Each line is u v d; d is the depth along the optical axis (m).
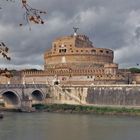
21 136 89.75
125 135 93.94
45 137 89.38
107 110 170.75
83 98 195.12
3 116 147.62
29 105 184.12
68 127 110.38
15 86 184.00
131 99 180.62
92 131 101.19
